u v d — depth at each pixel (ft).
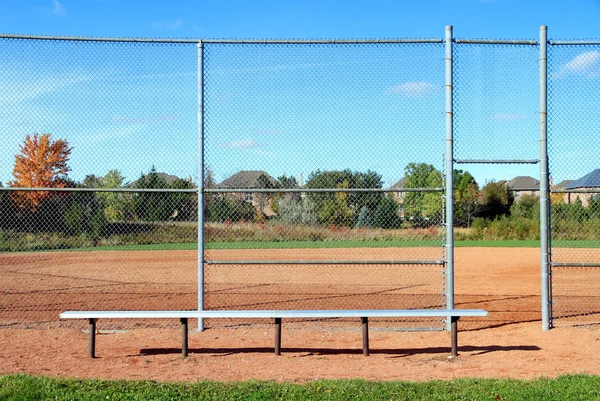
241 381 19.06
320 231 51.21
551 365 21.45
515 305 32.78
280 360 22.29
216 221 52.90
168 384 18.42
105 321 29.04
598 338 25.12
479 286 40.55
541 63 26.25
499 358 22.47
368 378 19.76
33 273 47.70
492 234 85.51
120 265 53.16
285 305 32.73
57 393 17.31
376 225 49.96
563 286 40.65
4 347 23.89
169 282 42.52
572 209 58.18
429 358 22.58
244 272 49.11
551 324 26.84
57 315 30.19
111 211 59.98
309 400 16.84
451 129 26.00
